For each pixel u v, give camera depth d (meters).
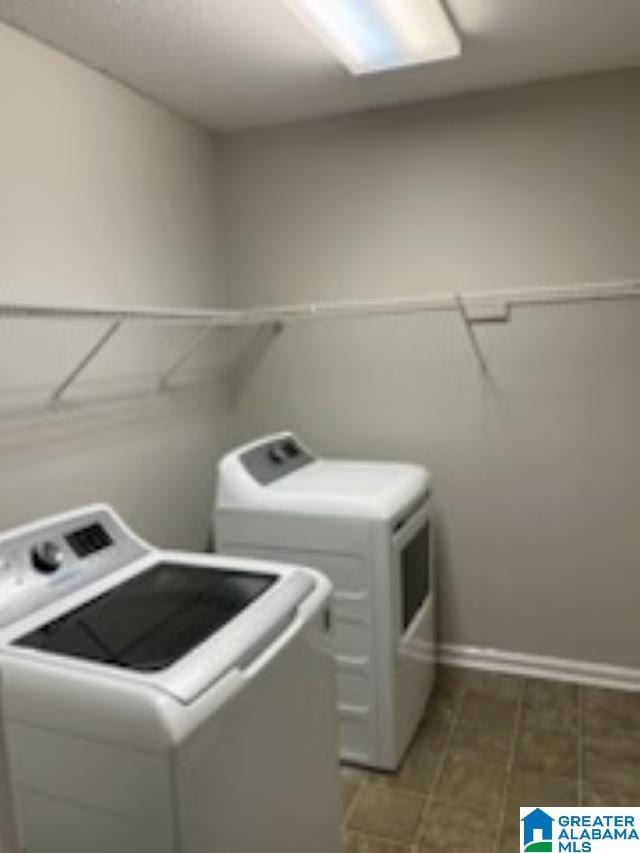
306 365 2.92
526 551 2.70
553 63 2.28
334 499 2.11
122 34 1.92
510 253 2.57
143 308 2.00
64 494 2.04
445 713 2.48
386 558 2.04
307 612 1.46
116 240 2.26
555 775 2.12
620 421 2.51
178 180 2.63
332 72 2.26
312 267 2.86
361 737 2.16
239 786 1.20
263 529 2.20
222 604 1.43
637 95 2.35
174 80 2.28
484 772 2.15
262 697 1.27
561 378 2.56
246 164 2.91
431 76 2.36
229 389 3.03
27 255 1.89
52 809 1.17
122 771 1.08
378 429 2.84
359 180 2.74
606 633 2.63
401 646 2.16
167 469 2.57
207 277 2.85
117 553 1.71
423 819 1.95
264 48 2.04
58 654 1.22
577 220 2.47
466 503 2.75
